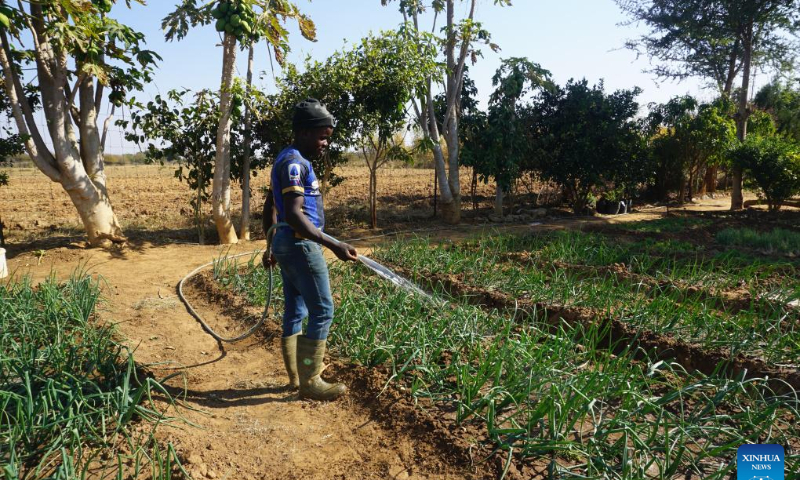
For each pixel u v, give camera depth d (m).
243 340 4.61
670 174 16.55
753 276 6.29
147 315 5.25
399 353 3.87
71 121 8.44
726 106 16.38
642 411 2.87
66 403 3.01
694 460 2.66
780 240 8.73
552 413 2.75
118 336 4.52
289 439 3.01
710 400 2.97
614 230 10.30
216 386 3.71
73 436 2.65
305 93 9.74
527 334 3.94
